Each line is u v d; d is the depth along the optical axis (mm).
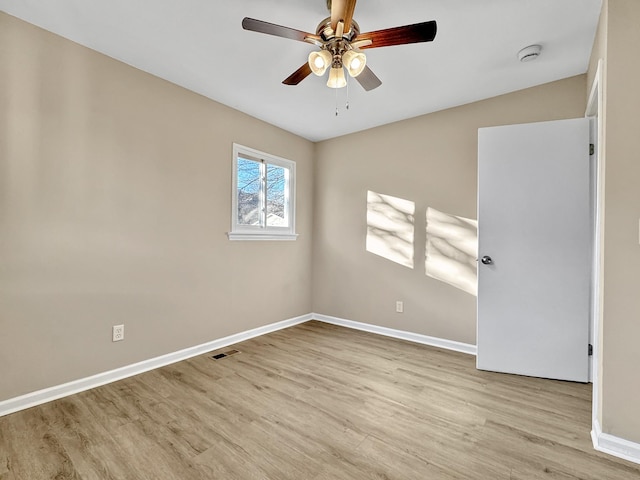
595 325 1943
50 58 2035
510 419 1876
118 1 1769
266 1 1770
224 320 3125
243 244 3299
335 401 2074
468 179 2986
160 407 1982
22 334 1946
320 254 4109
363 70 1969
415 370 2576
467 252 2994
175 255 2719
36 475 1412
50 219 2049
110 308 2330
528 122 2689
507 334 2523
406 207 3369
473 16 1870
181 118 2740
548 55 2236
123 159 2383
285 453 1569
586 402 2076
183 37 2088
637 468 1473
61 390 2094
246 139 3293
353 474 1434
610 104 1602
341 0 1425
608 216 1613
